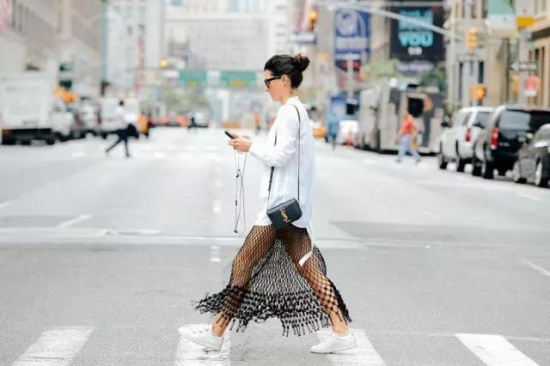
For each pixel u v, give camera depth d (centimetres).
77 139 8125
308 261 888
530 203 2823
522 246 1830
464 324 1082
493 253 1719
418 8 11181
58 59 13300
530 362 906
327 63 16438
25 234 1833
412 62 11188
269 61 897
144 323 1048
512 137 3900
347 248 1730
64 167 4053
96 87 17050
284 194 878
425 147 6750
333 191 3086
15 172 3700
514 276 1455
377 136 6988
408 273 1454
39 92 6600
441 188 3347
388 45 11888
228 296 892
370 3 13738
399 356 920
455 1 9912
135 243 1725
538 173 3556
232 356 904
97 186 3061
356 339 985
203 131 14762
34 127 6575
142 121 8838
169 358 891
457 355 930
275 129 891
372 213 2395
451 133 4616
